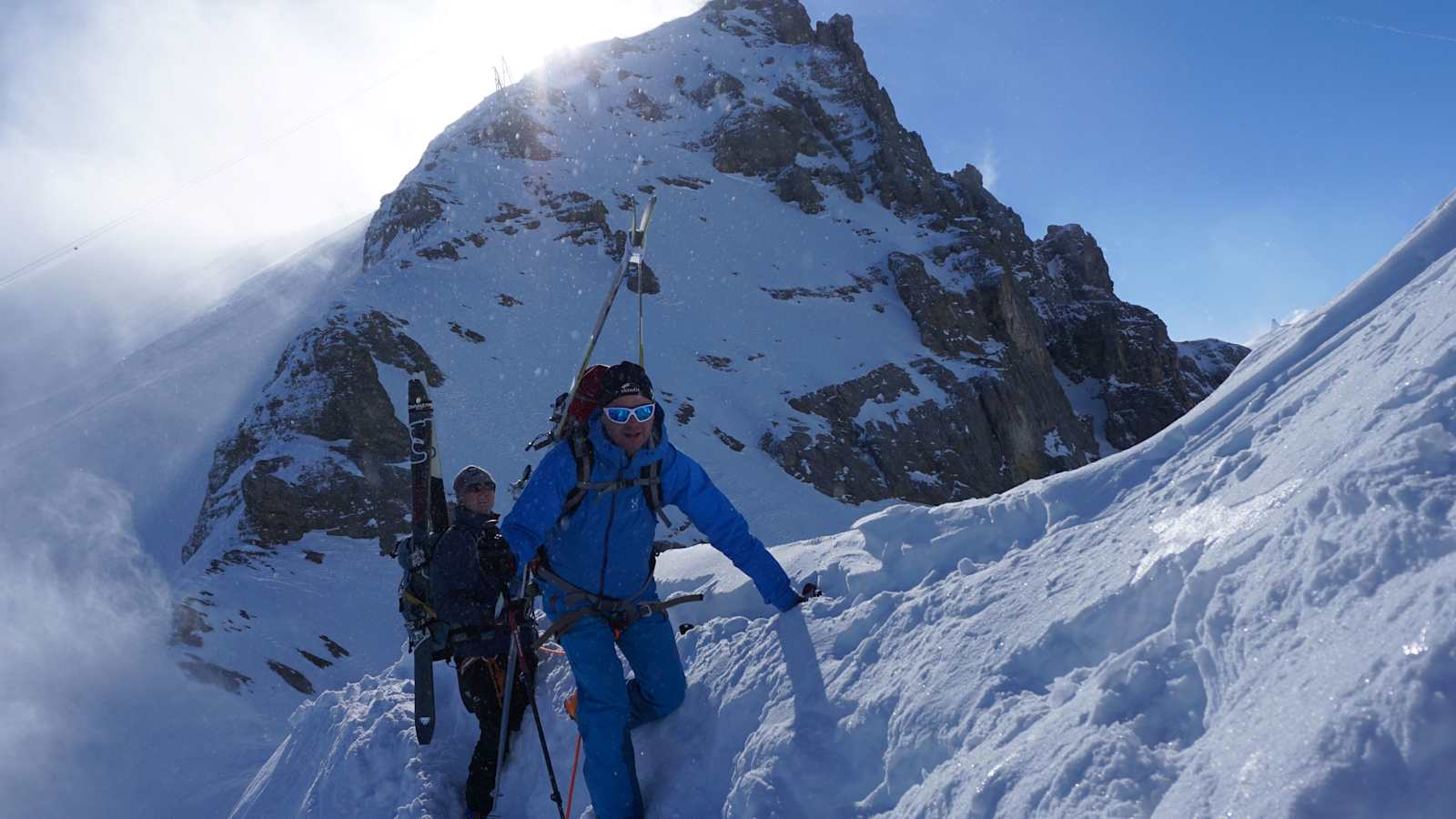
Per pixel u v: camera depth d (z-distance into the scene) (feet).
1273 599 5.28
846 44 265.34
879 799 7.46
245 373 162.71
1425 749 3.68
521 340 146.00
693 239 192.24
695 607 12.88
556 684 12.42
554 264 172.24
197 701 59.93
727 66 256.52
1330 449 6.15
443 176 191.01
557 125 218.38
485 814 11.59
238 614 76.38
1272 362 8.80
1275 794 4.03
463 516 12.54
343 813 12.47
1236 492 6.90
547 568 10.37
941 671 7.82
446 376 129.18
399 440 109.29
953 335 181.68
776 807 8.05
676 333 161.17
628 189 201.26
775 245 198.18
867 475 141.08
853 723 8.20
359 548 93.30
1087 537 8.41
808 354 163.84
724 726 9.75
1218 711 5.15
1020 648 7.29
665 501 10.44
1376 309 8.07
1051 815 5.34
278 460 98.68
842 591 10.70
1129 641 6.57
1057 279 230.89
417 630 12.98
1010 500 10.09
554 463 9.94
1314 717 4.19
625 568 10.24
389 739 13.16
